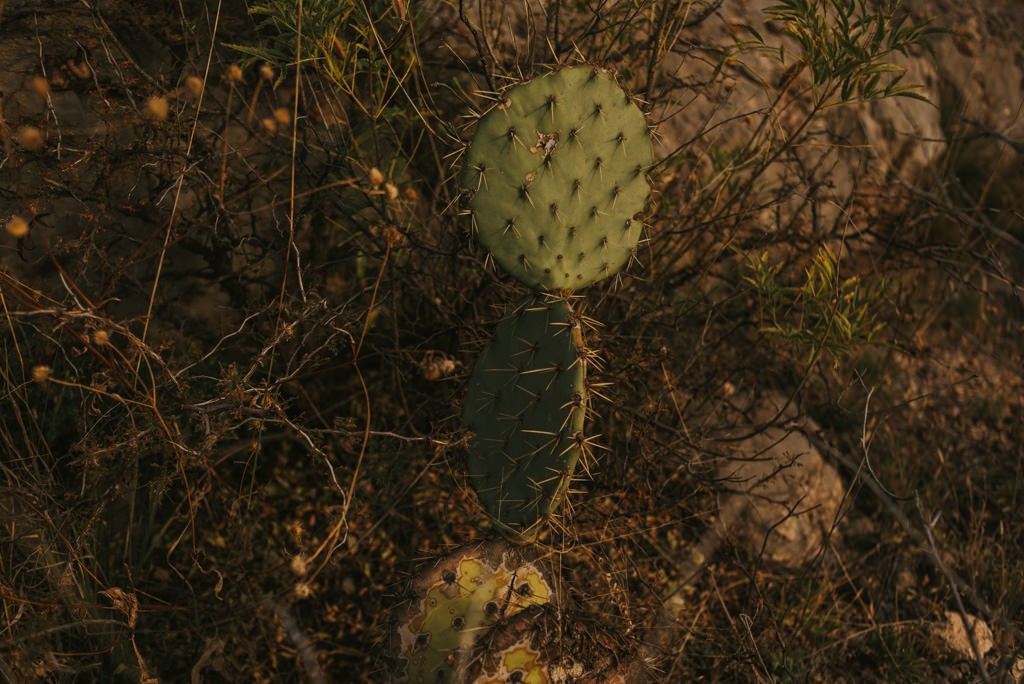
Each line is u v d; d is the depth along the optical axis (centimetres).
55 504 222
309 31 241
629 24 280
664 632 263
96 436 238
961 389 390
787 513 317
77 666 221
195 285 282
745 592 301
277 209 289
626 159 233
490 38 305
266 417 218
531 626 219
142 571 256
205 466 225
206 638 238
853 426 360
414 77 289
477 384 234
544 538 265
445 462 253
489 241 233
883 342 279
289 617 236
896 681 281
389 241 231
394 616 221
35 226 229
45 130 249
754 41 301
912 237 413
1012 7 516
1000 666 236
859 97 283
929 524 248
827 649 286
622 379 283
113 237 262
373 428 298
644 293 306
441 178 293
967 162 467
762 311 310
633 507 290
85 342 198
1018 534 322
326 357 267
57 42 253
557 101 224
